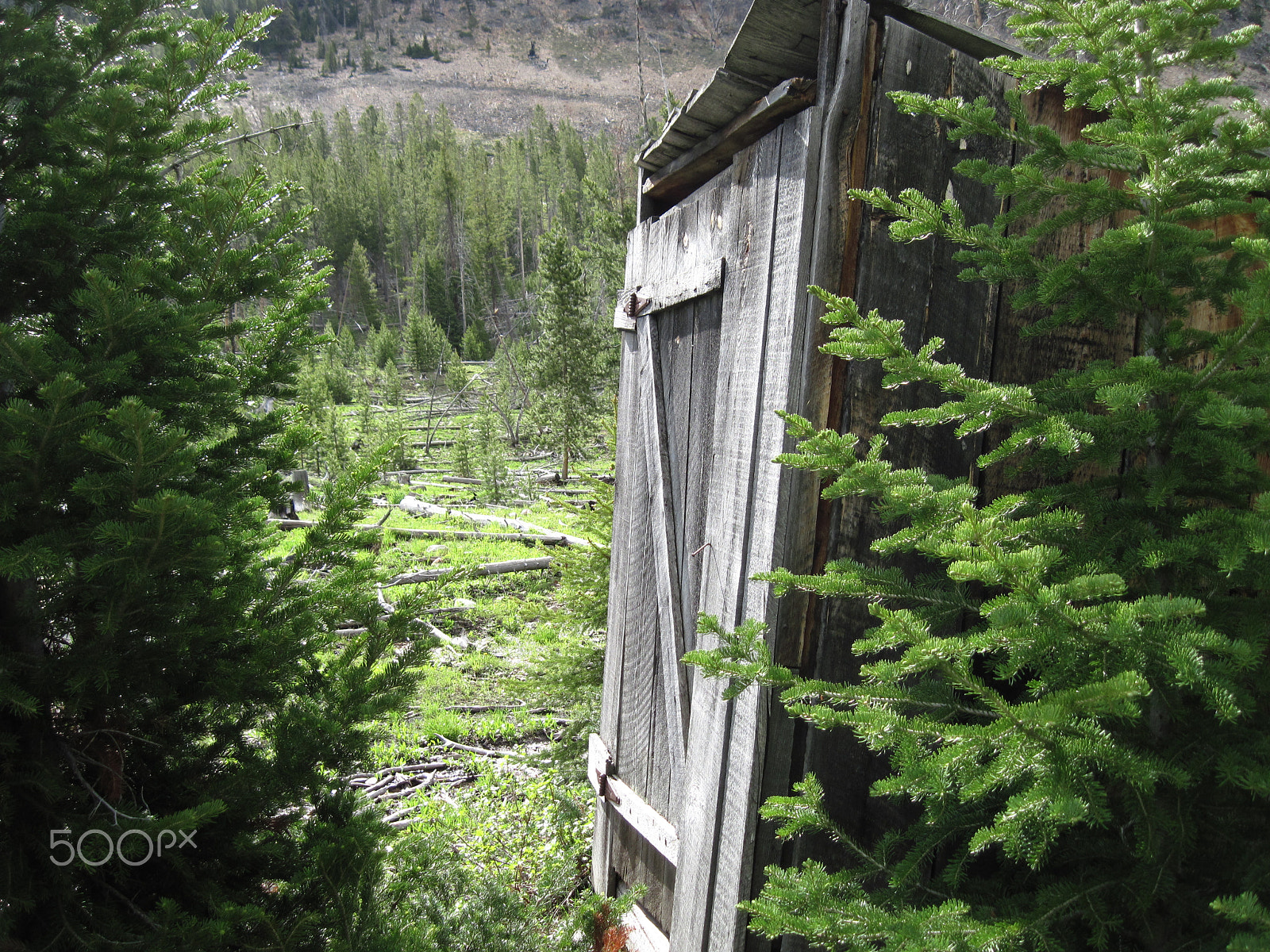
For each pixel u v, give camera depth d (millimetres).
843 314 1950
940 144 2330
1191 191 1756
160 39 2576
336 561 2713
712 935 2512
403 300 67750
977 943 1420
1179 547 1604
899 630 1600
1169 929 1611
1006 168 1882
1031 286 2422
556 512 15586
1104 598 1686
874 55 2221
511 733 5988
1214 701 1336
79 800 2021
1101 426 1744
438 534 12695
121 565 1899
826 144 2211
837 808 2348
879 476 1872
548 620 5156
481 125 136375
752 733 2330
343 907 2215
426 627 2902
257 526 2762
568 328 22156
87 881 2074
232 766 2420
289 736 2375
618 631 3691
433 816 4570
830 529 2312
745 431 2539
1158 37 1815
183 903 2141
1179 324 1803
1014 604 1487
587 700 4879
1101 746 1360
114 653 2107
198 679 2332
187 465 2021
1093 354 2541
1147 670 1562
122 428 1914
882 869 1926
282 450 2752
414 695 2736
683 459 3129
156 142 2463
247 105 110625
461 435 23016
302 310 2898
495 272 64125
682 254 3143
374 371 45969
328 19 160500
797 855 2338
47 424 1853
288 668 2551
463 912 2650
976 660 2318
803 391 2270
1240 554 1485
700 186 3404
